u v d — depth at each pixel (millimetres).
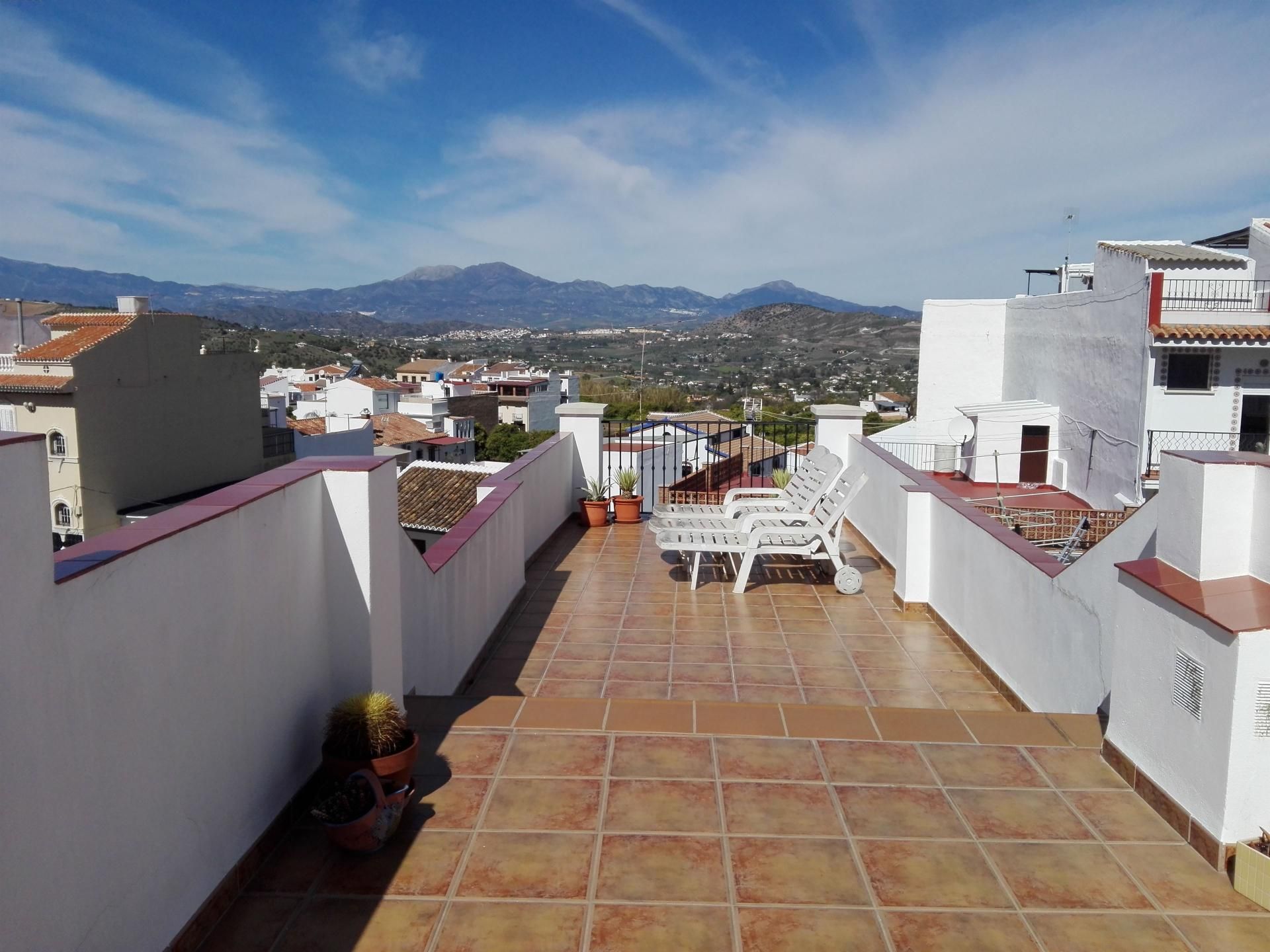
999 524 5859
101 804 2115
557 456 9625
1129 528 3967
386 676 3736
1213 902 2816
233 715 2805
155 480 28750
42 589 1898
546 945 2580
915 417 22359
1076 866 3010
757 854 3066
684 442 14891
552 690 5461
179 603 2482
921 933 2650
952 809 3389
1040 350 19391
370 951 2551
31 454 1860
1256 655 2881
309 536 3412
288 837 3139
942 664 5910
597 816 3303
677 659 5984
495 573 6387
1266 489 3178
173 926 2445
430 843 3111
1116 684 3689
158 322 28672
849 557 8648
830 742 3943
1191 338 14453
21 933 1825
